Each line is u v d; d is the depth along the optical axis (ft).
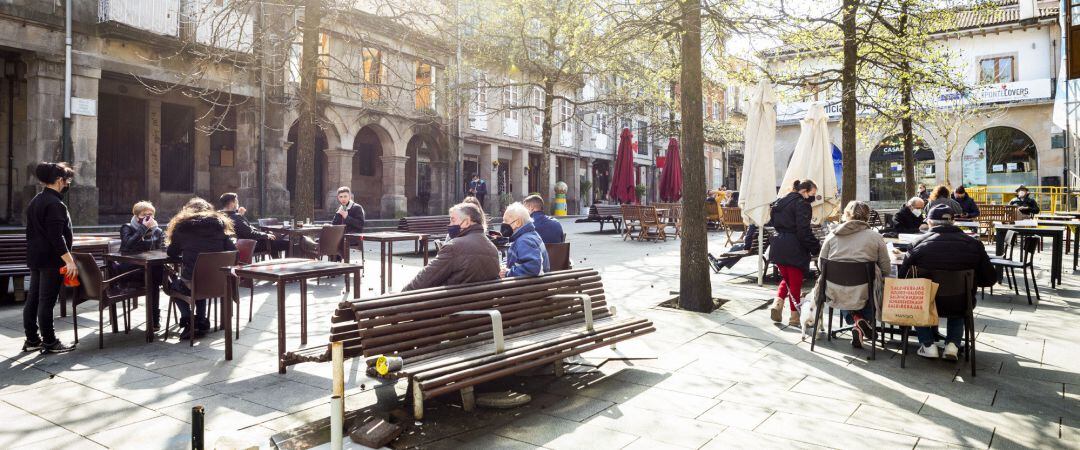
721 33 30.04
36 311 18.47
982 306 25.81
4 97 54.80
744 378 15.81
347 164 76.13
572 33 39.09
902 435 12.01
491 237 29.09
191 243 20.10
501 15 69.87
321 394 14.55
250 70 64.75
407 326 12.67
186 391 14.71
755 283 32.40
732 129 116.16
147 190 65.82
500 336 13.44
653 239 62.18
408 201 93.25
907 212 36.09
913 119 50.85
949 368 16.72
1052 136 94.99
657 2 28.07
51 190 18.34
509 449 11.38
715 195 76.02
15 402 13.85
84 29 53.26
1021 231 30.40
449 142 92.27
